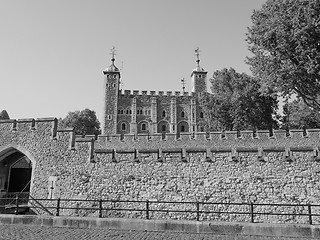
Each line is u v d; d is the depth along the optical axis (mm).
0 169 18078
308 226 10070
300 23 17766
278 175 14195
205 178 14758
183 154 15258
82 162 16047
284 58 18781
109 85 77312
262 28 19672
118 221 11422
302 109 36688
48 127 16984
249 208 14000
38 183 16156
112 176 15562
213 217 14125
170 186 14930
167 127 76438
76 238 9695
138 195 15086
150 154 15508
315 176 13852
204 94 39062
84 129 70625
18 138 17156
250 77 35500
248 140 23781
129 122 76250
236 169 14617
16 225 11859
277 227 10258
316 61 17281
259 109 34000
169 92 78625
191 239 9672
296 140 22750
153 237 9945
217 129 36469
